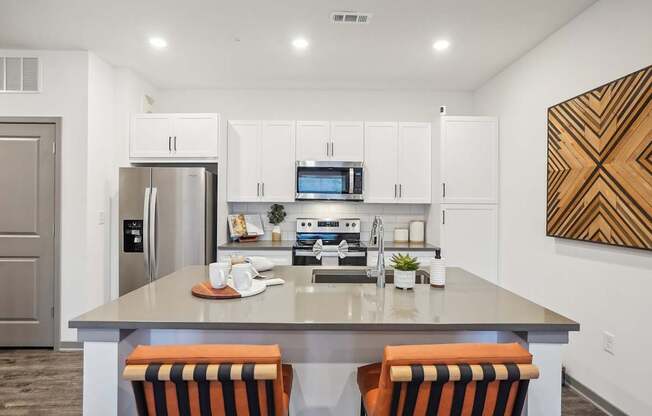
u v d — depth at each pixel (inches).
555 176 111.7
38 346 132.1
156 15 108.2
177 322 54.4
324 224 169.5
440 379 41.6
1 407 95.4
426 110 175.3
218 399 42.8
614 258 91.7
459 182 150.9
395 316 57.6
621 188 87.4
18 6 103.1
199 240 141.7
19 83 131.3
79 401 98.3
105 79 142.1
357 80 161.5
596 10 98.3
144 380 41.6
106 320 55.1
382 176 162.6
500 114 149.7
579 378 103.7
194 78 160.6
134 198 142.0
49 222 132.0
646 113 81.3
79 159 132.0
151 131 153.7
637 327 85.4
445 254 150.5
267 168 161.5
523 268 132.5
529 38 120.3
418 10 104.1
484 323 54.6
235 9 104.6
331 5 102.3
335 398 67.2
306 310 60.6
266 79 160.9
